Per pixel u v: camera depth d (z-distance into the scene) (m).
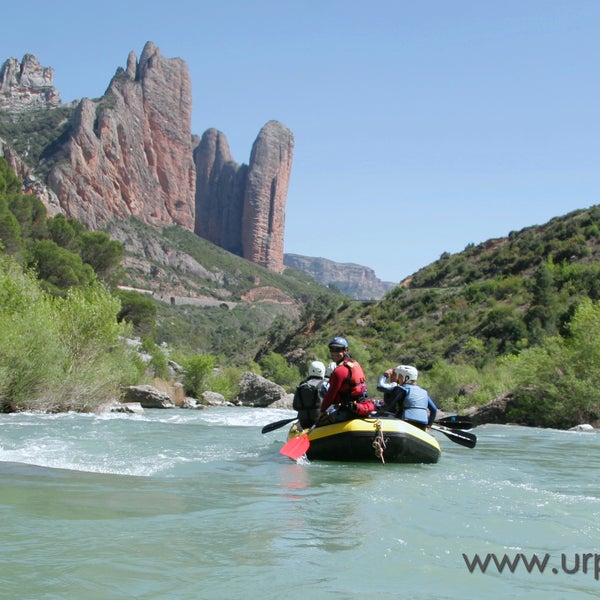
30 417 15.31
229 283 196.12
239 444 10.90
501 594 3.30
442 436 14.43
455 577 3.54
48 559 3.67
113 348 24.33
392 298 73.94
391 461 8.73
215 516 4.91
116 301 21.20
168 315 141.12
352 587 3.33
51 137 177.00
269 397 34.28
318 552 3.94
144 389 25.22
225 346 112.75
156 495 5.75
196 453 9.38
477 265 75.38
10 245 41.97
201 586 3.30
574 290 54.56
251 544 4.10
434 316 64.12
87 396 19.42
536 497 6.02
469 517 5.02
